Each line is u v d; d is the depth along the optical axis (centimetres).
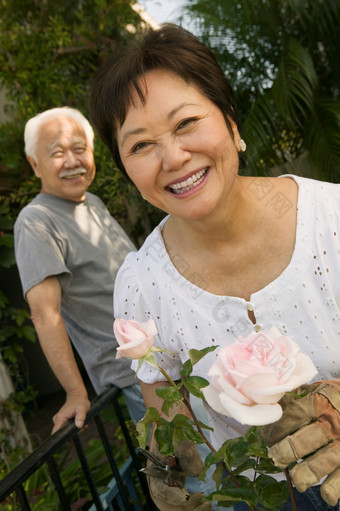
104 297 238
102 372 236
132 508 240
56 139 243
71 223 239
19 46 489
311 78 490
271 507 84
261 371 71
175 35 114
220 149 112
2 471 353
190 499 101
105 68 116
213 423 129
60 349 216
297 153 535
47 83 489
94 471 312
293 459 81
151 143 111
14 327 503
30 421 685
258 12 523
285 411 84
